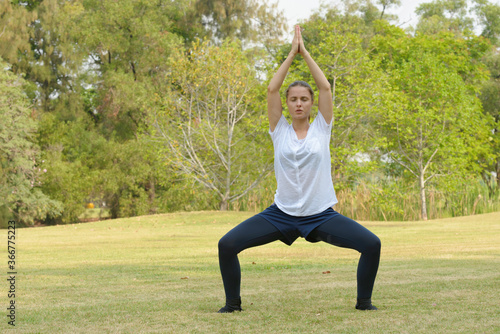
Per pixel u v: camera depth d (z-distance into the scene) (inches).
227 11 1245.7
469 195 855.1
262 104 805.9
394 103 738.8
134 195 1202.6
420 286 176.4
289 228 137.7
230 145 839.1
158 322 127.0
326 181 138.7
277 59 816.3
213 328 119.6
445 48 973.2
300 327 119.0
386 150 896.9
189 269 252.5
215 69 812.6
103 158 1167.0
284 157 137.8
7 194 987.9
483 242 382.6
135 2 1223.5
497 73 1221.7
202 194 994.7
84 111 1259.8
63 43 1151.0
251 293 171.0
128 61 1216.2
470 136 904.9
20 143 986.1
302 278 209.9
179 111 861.2
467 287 172.4
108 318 132.8
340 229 136.3
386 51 960.9
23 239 488.1
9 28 1091.9
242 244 137.6
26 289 188.9
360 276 138.3
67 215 1136.8
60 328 122.0
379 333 111.7
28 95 1163.9
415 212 814.5
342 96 719.1
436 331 112.5
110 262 290.5
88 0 1219.2
